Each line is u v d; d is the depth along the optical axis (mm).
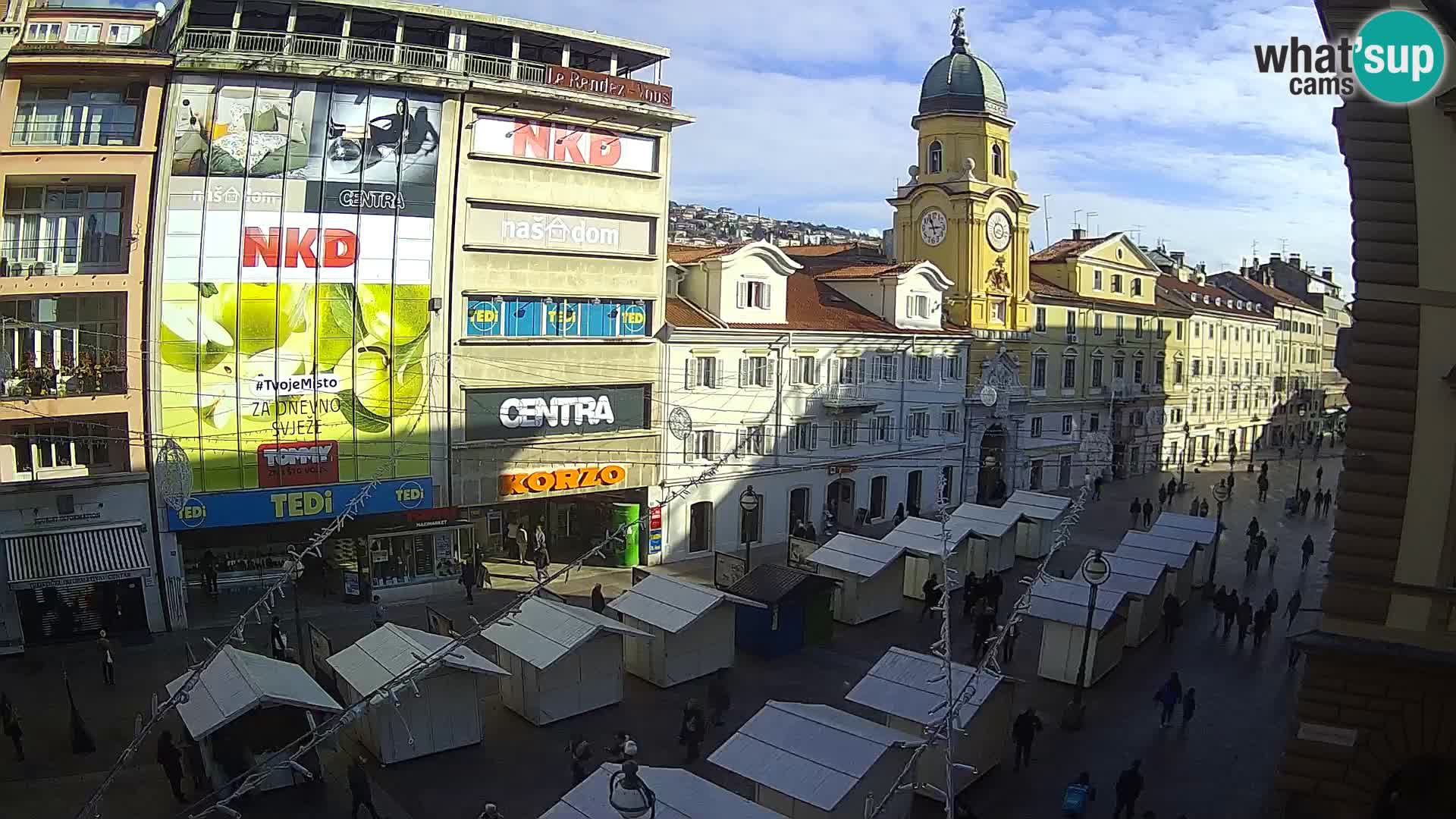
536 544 46062
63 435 37000
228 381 37938
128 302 36625
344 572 40750
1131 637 38375
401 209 40656
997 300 68625
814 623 37906
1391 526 18109
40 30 38531
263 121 38219
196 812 23844
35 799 24344
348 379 40031
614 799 13875
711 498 51125
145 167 36812
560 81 43781
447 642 28922
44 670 32844
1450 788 18234
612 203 46250
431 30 43625
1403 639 18000
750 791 25859
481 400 43156
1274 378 113188
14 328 36594
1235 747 29406
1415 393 17906
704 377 50469
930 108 68312
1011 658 37031
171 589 37062
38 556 34594
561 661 29984
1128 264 82875
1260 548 50344
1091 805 25516
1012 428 69938
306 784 25406
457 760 27422
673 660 33000
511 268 43500
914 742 22984
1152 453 86750
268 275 38375
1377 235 18062
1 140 35375
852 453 58875
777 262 53562
